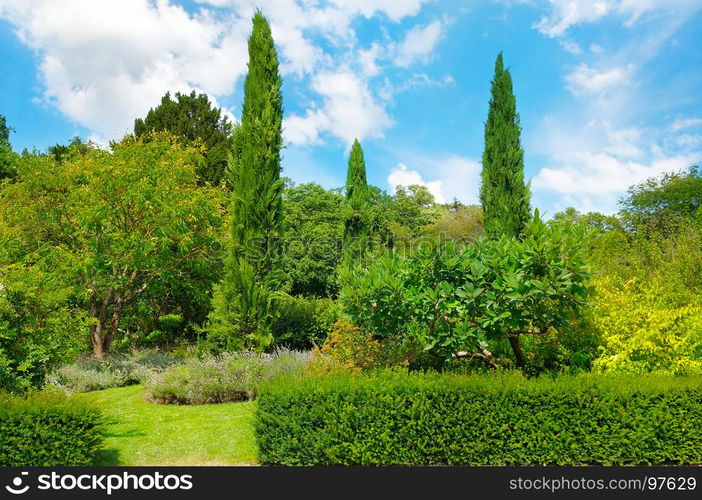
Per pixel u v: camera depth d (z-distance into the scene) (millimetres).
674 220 25453
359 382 5238
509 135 12359
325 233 19953
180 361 12234
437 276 6164
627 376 5566
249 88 10820
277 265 11125
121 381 11352
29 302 6375
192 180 14094
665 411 5035
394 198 36062
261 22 10938
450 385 5086
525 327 6215
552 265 5504
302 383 5336
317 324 14102
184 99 24141
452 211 38375
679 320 6516
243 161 10609
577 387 5055
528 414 4988
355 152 18641
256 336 10250
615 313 6707
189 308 17766
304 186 25062
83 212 11555
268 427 5211
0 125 25484
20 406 4672
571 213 29312
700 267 11812
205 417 7422
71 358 6738
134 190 11688
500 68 12680
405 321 6418
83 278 12609
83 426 4816
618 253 14711
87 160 12930
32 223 12609
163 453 5574
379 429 4988
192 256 14031
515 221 11867
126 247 12078
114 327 13422
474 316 6027
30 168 12562
